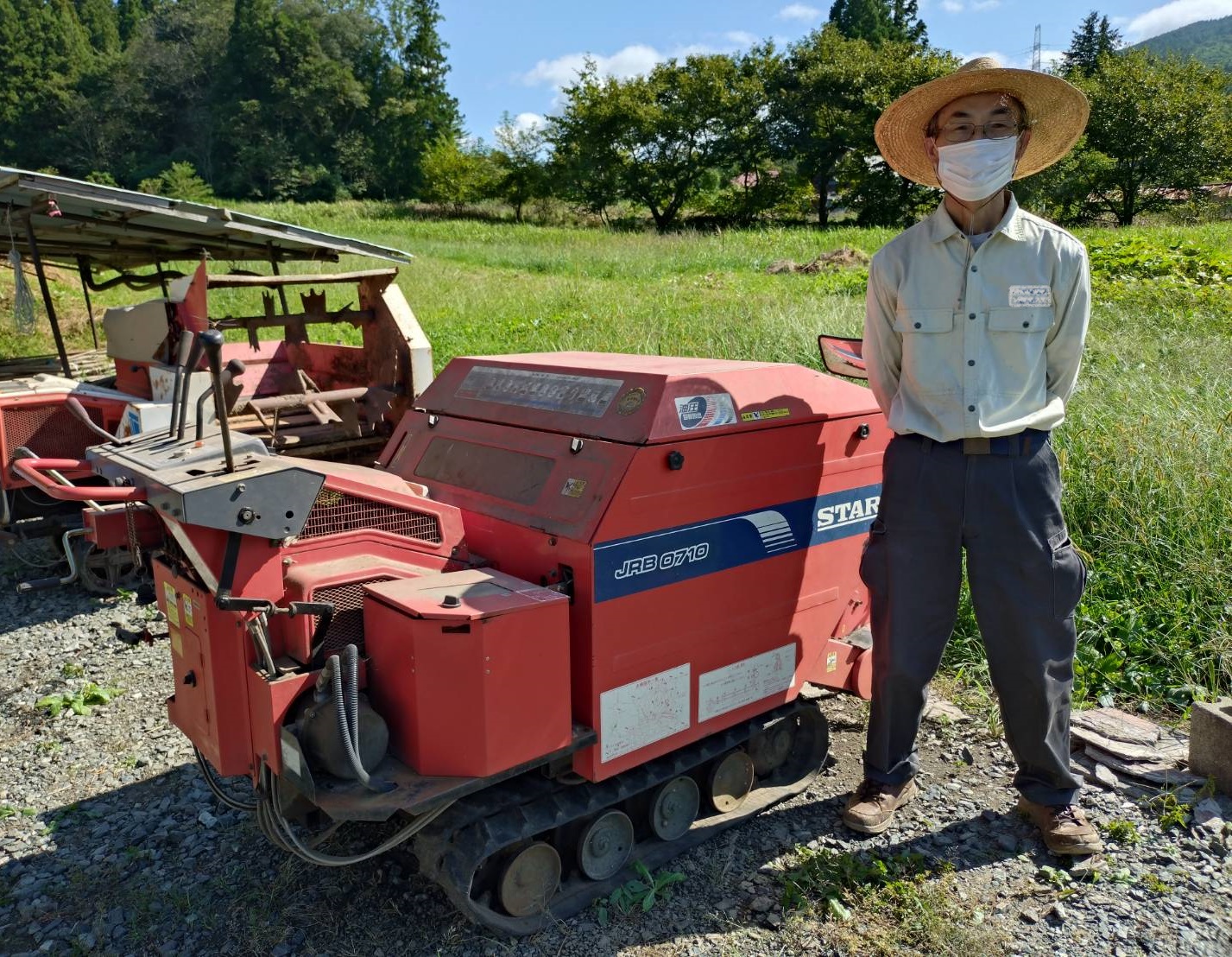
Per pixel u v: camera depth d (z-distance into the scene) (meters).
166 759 4.15
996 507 3.06
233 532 2.56
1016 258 3.01
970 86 3.02
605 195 47.06
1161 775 3.71
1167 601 4.74
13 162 74.62
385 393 5.88
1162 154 38.75
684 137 45.84
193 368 2.93
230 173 68.50
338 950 2.93
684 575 3.04
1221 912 3.00
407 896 3.17
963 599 4.99
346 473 3.02
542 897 3.02
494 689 2.58
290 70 69.50
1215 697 4.21
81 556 5.99
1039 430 3.11
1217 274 12.89
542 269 19.59
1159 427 5.88
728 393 3.14
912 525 3.17
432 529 3.08
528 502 3.07
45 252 8.74
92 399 6.29
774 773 3.81
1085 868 3.21
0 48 74.31
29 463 2.94
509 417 3.40
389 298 6.02
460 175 49.72
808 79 43.72
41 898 3.25
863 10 66.19
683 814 3.39
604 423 3.04
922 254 3.11
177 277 9.13
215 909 3.15
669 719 3.09
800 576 3.46
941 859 3.32
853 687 3.81
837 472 3.53
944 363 3.07
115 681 4.90
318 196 67.06
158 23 83.19
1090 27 66.06
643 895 3.11
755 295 12.97
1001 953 2.84
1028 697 3.18
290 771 2.59
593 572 2.78
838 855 3.31
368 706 2.62
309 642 2.71
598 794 3.02
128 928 3.08
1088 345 8.34
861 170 44.12
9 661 5.18
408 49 77.62
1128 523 5.23
